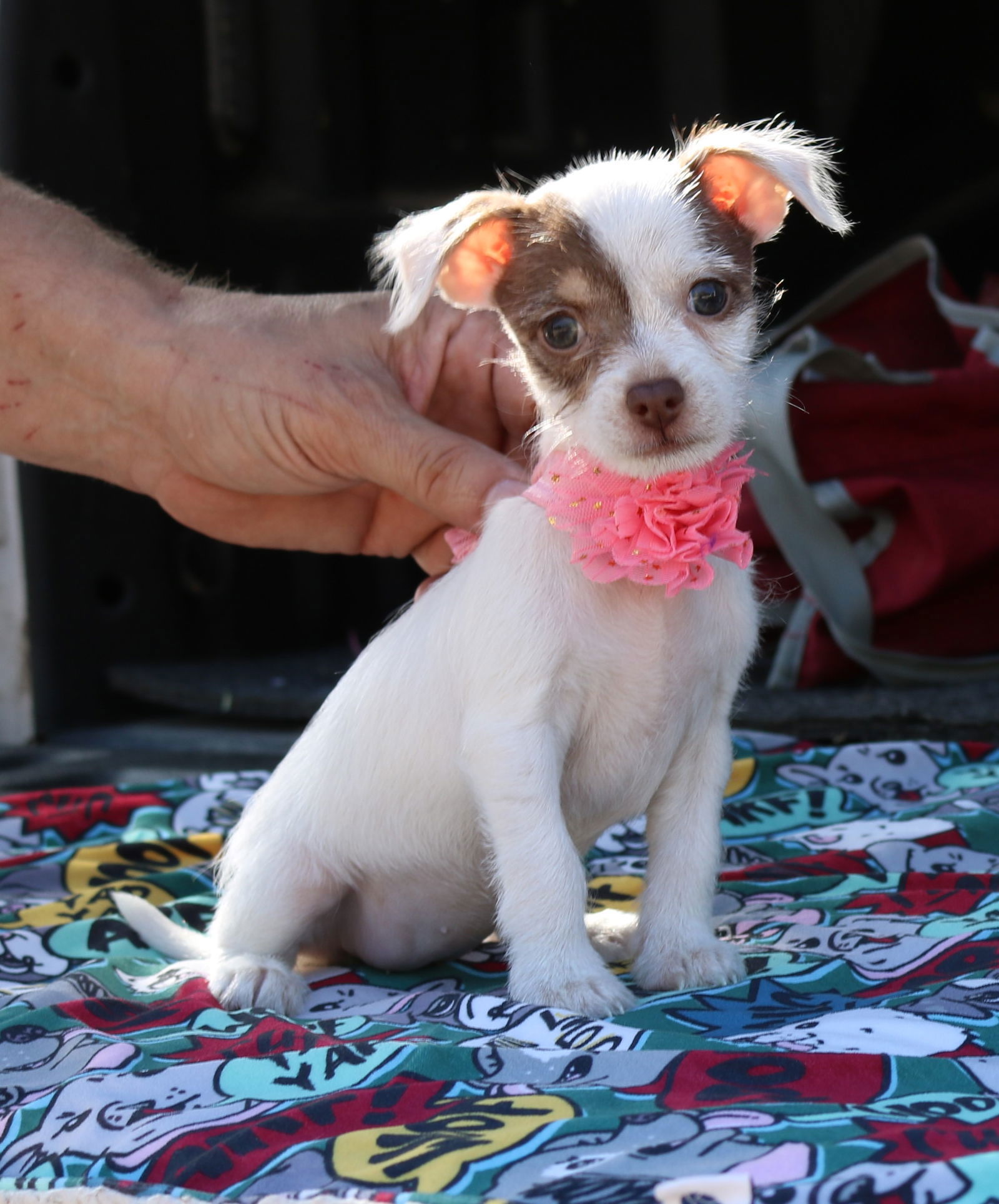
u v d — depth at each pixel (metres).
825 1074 0.49
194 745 1.13
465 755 0.62
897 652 1.02
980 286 1.51
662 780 0.65
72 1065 0.56
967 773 0.84
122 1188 0.47
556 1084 0.50
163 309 0.76
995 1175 0.42
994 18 1.40
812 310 1.18
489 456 0.70
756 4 1.44
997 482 1.03
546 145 1.49
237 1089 0.52
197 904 0.75
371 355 0.74
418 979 0.68
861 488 1.01
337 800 0.66
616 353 0.61
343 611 1.54
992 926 0.60
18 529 1.25
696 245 0.62
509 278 0.65
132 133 1.33
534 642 0.61
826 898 0.67
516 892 0.60
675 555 0.60
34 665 1.25
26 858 0.81
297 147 1.40
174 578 1.38
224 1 1.36
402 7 1.42
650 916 0.63
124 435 0.77
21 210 0.78
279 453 0.73
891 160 1.48
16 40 1.25
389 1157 0.46
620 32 1.46
